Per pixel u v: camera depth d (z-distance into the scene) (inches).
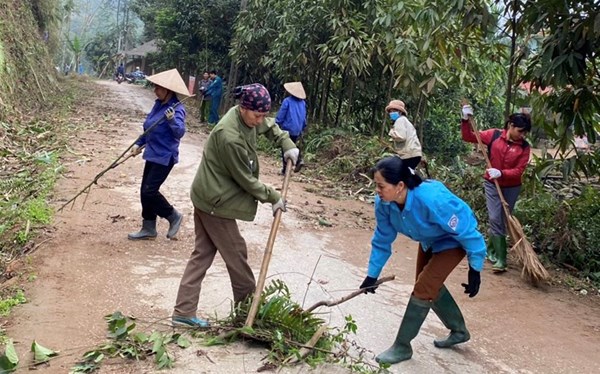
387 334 164.1
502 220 237.0
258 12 604.4
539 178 289.1
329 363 138.0
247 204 144.9
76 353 133.7
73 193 270.4
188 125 644.7
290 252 229.0
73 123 517.3
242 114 139.3
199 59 877.8
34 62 725.9
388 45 412.5
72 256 194.1
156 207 216.1
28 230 207.9
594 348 174.2
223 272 195.0
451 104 545.0
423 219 134.9
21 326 144.5
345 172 415.8
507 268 245.9
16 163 319.9
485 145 245.6
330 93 581.0
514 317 191.2
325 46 466.3
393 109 306.3
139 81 1707.7
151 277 184.5
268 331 140.5
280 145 157.0
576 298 220.4
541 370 155.4
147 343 138.5
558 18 241.0
